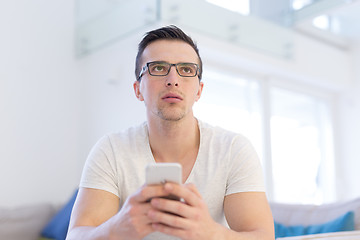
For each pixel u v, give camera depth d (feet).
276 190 13.41
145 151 3.86
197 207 2.71
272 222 3.42
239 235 2.95
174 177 2.65
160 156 3.88
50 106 10.37
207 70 11.89
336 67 15.14
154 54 3.65
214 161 3.76
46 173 10.07
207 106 11.81
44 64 10.37
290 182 14.01
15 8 9.95
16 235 8.09
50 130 10.30
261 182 3.64
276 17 12.39
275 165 13.56
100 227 2.97
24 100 9.86
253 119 13.09
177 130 3.64
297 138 14.65
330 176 15.74
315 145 15.34
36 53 10.24
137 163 3.81
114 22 9.86
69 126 10.75
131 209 2.76
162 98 3.54
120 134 4.10
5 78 9.56
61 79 10.71
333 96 16.21
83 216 3.49
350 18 13.56
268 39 11.90
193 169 3.76
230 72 12.37
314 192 14.96
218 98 12.16
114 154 3.85
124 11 9.56
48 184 10.07
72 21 11.20
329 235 4.02
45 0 10.60
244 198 3.52
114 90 9.84
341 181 15.60
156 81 3.58
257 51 11.95
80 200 3.63
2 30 9.64
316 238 3.90
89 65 10.89
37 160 9.93
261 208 3.46
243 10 11.25
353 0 11.57
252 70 12.84
